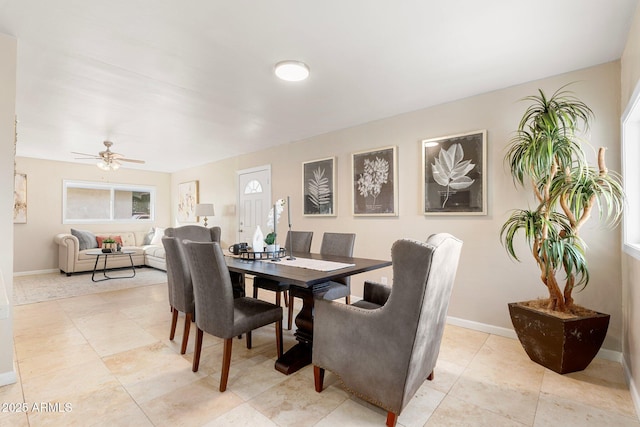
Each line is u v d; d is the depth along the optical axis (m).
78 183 6.39
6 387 1.93
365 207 3.80
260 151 5.29
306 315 2.29
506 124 2.82
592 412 1.73
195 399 1.82
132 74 2.52
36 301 3.92
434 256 1.41
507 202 2.81
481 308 2.94
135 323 3.11
